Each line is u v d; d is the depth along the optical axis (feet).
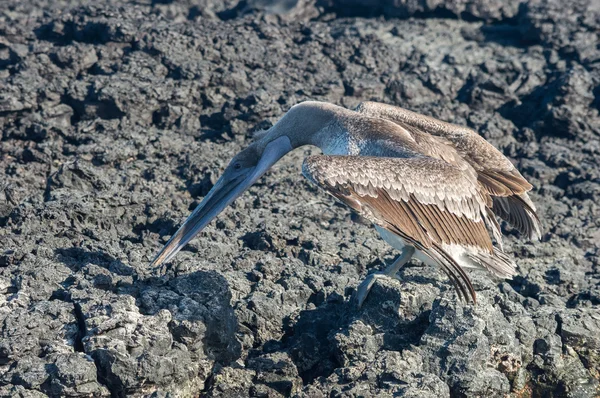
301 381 42.96
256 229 55.62
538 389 46.29
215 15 90.99
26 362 39.22
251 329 45.96
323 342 44.91
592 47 83.30
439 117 72.84
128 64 72.54
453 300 44.24
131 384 38.60
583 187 64.95
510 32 88.84
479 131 71.36
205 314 42.47
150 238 52.95
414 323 44.34
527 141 71.77
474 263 41.55
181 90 70.08
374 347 43.09
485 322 44.09
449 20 90.74
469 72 79.51
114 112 68.28
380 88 75.25
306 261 52.90
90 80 70.74
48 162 61.36
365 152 43.01
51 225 52.65
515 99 76.13
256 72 75.82
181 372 40.04
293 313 47.34
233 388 41.68
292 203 59.88
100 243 51.34
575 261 57.41
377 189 38.06
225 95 72.43
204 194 60.18
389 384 39.83
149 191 59.11
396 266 44.52
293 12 89.51
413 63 80.33
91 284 44.50
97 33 78.18
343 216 59.06
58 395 37.91
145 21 80.07
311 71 77.77
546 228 60.90
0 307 42.55
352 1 92.02
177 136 67.87
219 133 68.54
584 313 48.96
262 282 48.85
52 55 73.61
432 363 42.50
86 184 57.77
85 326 40.91
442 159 44.93
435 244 38.93
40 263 47.11
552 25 86.28
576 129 72.13
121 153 62.75
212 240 53.21
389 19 90.89
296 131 46.44
